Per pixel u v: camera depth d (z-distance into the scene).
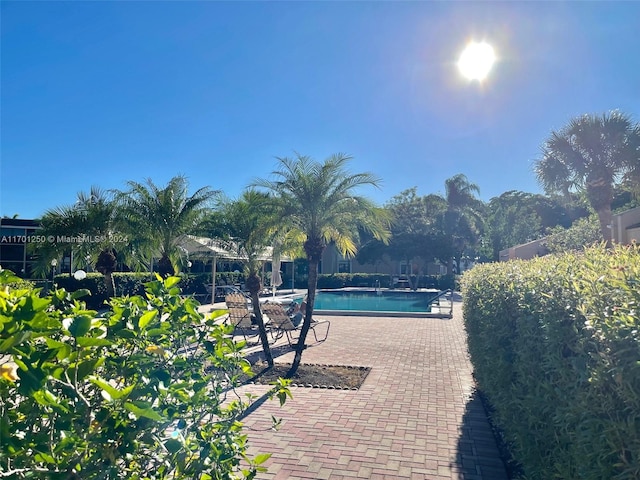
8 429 1.42
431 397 6.45
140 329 2.03
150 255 15.58
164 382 2.06
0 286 2.00
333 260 49.41
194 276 23.23
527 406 3.40
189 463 2.07
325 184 8.53
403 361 8.91
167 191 14.92
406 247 35.31
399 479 4.00
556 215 44.84
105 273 14.68
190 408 2.15
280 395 2.76
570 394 2.57
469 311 7.45
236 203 9.48
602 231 15.05
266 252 9.80
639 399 1.86
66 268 22.33
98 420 1.64
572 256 4.14
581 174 15.07
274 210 8.75
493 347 4.85
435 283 35.62
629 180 14.97
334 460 4.39
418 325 14.40
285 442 4.82
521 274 4.46
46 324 1.59
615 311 2.18
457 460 4.38
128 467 1.95
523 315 3.67
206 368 2.75
